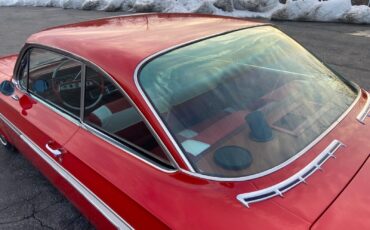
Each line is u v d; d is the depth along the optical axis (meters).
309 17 10.69
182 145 2.04
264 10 12.01
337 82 2.75
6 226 3.31
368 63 6.82
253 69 2.53
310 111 2.38
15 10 16.41
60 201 3.59
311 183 1.86
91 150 2.47
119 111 2.34
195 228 1.74
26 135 3.24
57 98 2.98
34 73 3.29
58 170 2.81
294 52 2.88
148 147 2.18
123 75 2.27
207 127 2.14
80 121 2.68
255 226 1.66
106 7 14.48
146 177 2.09
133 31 2.78
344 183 1.88
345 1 10.42
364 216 1.71
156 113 2.11
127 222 2.12
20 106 3.39
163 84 2.23
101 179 2.30
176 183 1.96
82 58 2.57
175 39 2.56
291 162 1.98
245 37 2.76
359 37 8.65
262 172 1.91
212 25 2.88
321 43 8.28
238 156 1.99
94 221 2.58
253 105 2.31
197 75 2.32
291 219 1.68
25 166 4.21
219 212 1.75
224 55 2.52
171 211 1.86
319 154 2.04
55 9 16.02
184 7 13.02
